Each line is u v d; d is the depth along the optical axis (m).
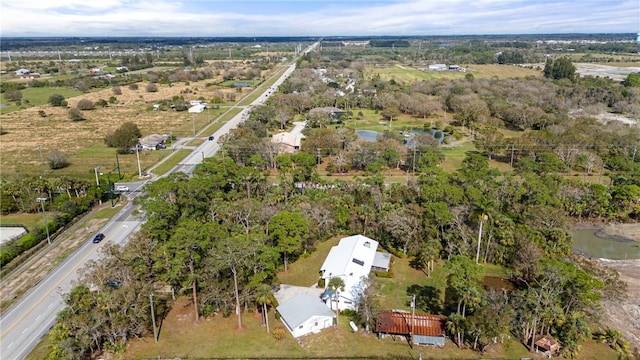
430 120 199.12
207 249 65.75
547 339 59.59
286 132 166.50
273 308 68.94
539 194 98.62
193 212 84.81
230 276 66.62
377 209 94.56
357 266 75.06
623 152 134.38
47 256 83.56
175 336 62.34
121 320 57.59
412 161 131.75
